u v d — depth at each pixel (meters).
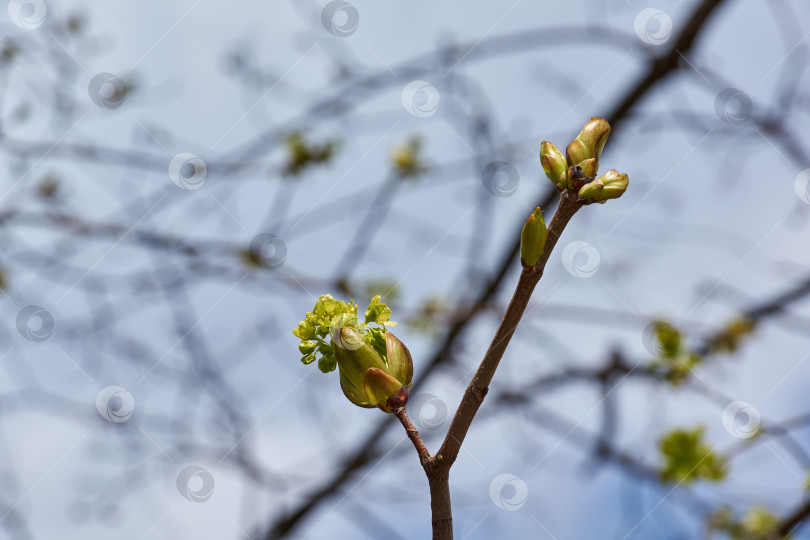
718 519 1.31
